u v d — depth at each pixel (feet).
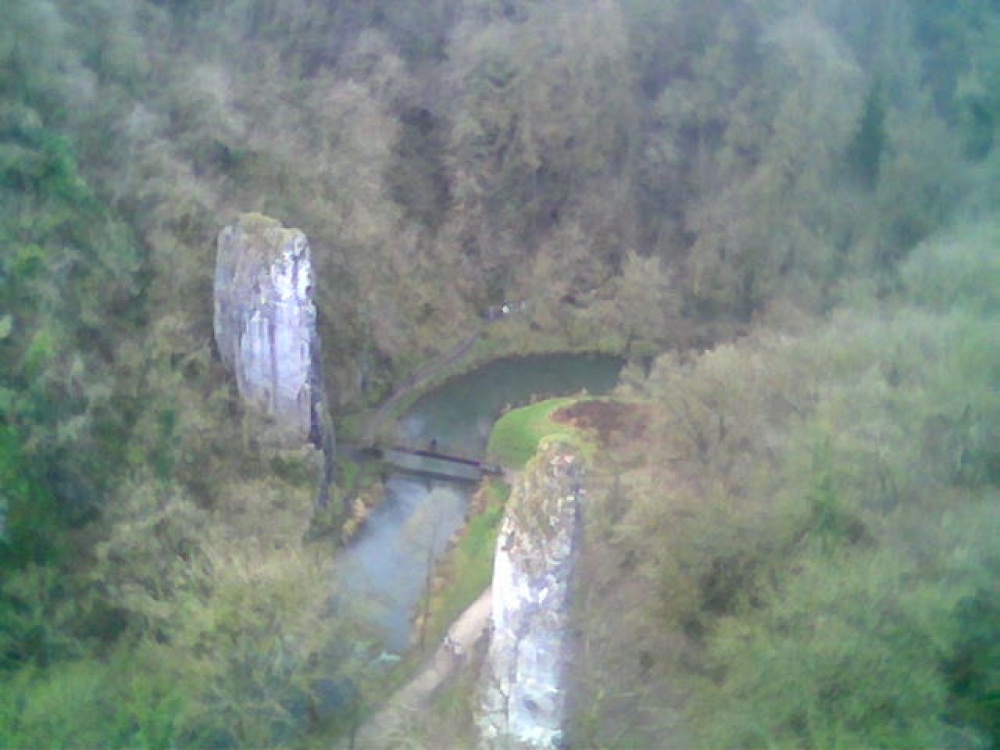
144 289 173.27
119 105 186.91
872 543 125.18
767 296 237.66
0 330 133.18
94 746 109.40
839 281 217.36
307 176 217.77
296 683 122.72
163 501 142.31
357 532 180.04
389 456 201.77
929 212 216.54
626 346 249.96
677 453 154.92
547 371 242.17
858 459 130.21
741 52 255.91
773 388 156.97
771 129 248.11
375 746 127.34
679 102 258.78
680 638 127.75
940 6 244.22
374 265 228.43
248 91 227.20
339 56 255.09
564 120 261.24
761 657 113.80
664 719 118.93
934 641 110.11
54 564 133.49
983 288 163.02
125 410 152.76
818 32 241.55
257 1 242.17
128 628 130.72
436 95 260.42
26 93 168.76
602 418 202.39
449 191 260.62
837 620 112.98
